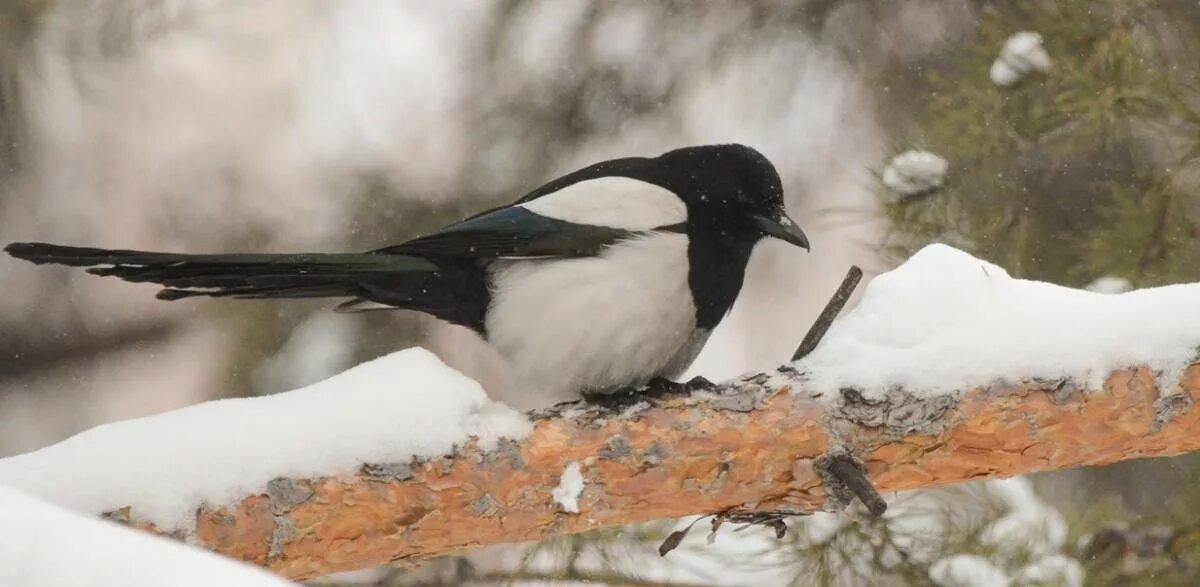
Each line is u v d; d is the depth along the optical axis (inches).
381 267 369.1
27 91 526.9
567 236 375.6
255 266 349.7
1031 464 299.1
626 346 378.6
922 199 459.2
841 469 290.8
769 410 293.9
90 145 601.9
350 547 280.5
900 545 399.9
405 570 399.9
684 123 585.0
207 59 601.0
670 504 298.8
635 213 382.0
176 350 617.9
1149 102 430.6
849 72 576.7
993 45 460.8
